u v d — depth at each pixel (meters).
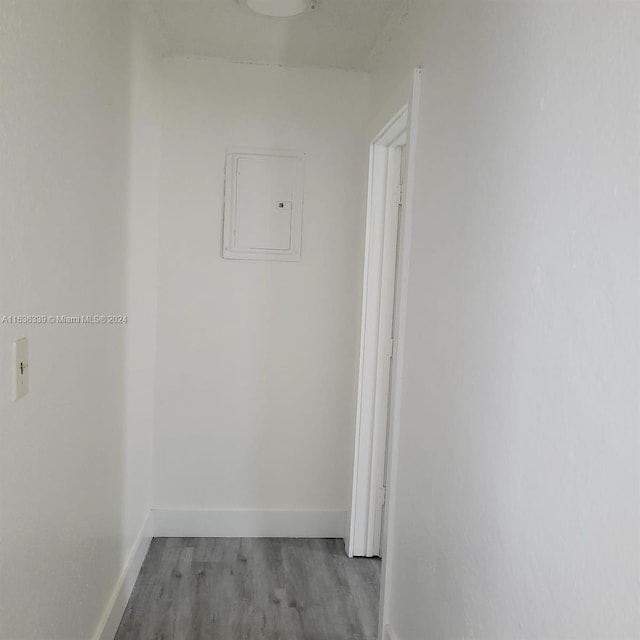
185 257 3.04
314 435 3.17
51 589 1.49
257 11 2.41
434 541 1.71
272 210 3.05
